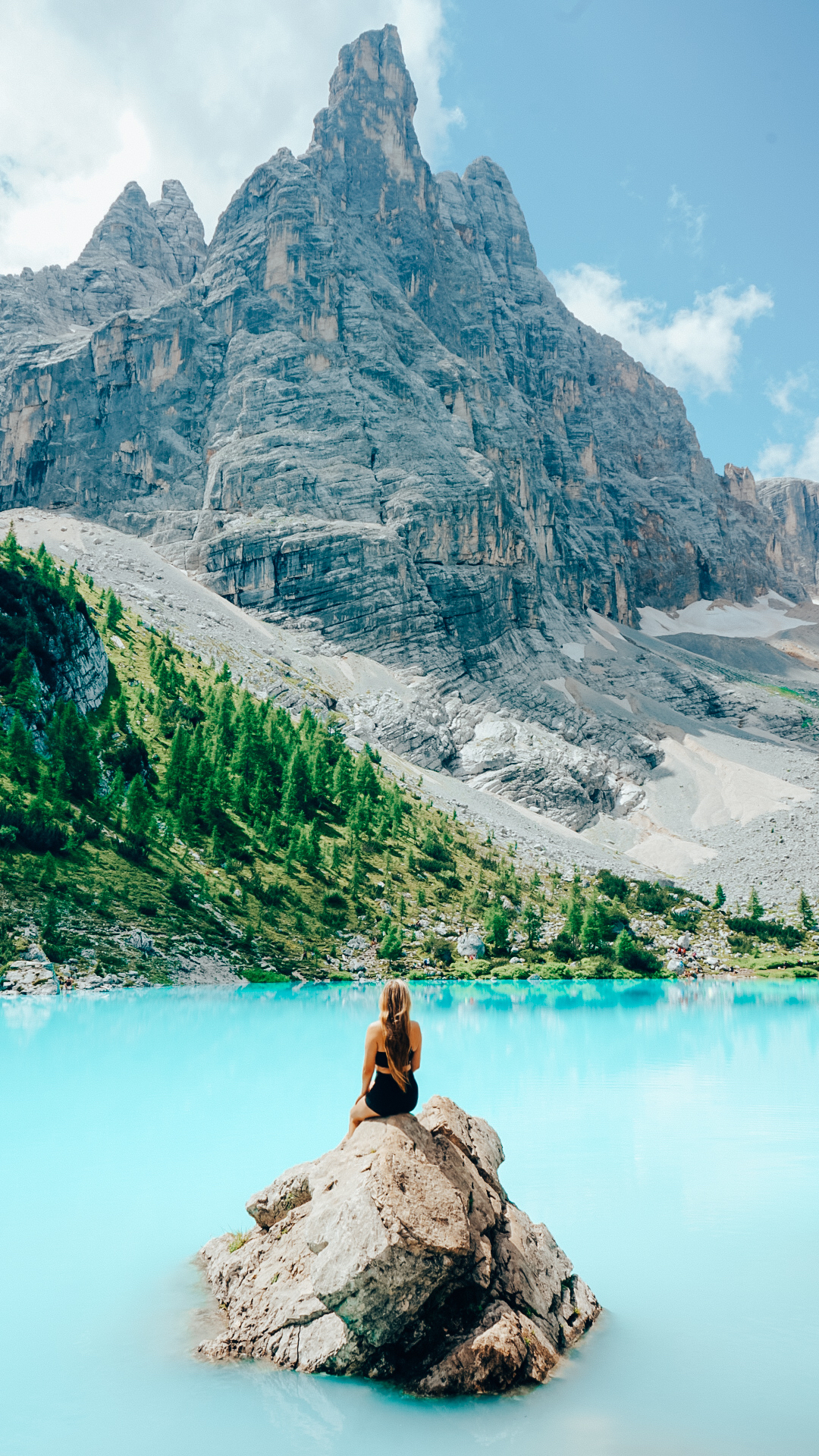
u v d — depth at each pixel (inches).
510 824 6417.3
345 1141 550.9
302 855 4256.9
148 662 5994.1
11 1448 374.9
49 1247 607.2
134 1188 727.1
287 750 5349.4
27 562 5383.9
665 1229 677.9
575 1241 653.9
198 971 2775.6
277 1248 523.8
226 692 5994.1
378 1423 407.8
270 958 3189.0
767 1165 856.9
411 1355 467.5
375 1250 450.3
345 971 3366.1
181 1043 1574.8
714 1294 565.3
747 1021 2319.1
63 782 3491.6
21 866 2866.6
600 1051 1700.3
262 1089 1155.9
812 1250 635.5
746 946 4803.2
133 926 2876.5
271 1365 465.4
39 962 2384.4
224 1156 815.1
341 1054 1485.0
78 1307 521.7
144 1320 507.5
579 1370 466.3
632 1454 379.9
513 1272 508.7
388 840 5004.9
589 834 7145.7
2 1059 1349.7
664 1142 949.8
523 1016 2437.3
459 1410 422.3
